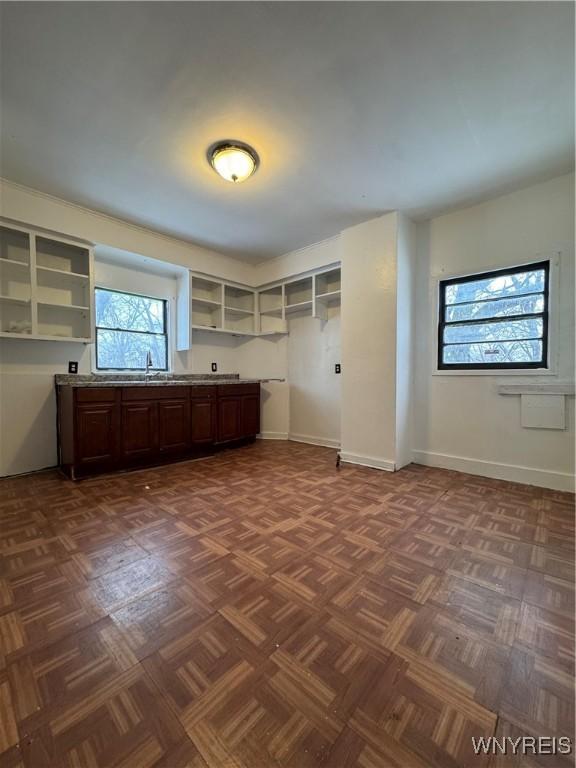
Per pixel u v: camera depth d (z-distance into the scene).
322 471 3.13
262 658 1.06
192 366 4.36
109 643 1.12
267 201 2.94
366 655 1.08
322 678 0.99
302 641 1.13
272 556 1.66
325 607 1.30
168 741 0.82
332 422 4.23
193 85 1.76
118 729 0.85
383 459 3.21
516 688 0.97
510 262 2.82
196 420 3.61
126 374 3.69
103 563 1.59
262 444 4.40
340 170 2.49
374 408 3.27
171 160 2.38
